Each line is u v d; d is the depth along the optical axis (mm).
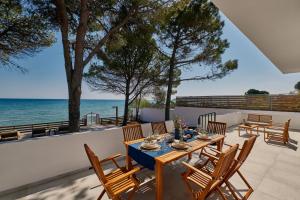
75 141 3137
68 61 4785
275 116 7762
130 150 2734
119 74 8305
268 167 3346
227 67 8359
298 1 1984
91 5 4934
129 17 5305
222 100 10117
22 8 4191
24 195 2410
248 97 9172
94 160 1867
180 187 2623
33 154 2709
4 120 26938
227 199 2371
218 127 3955
